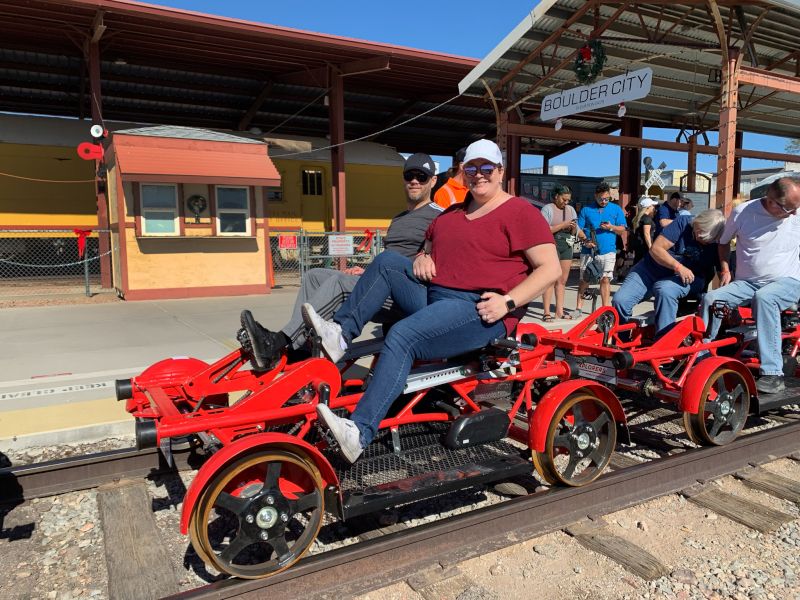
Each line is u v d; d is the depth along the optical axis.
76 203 15.96
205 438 3.30
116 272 12.11
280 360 3.47
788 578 2.79
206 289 11.73
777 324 4.56
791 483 3.78
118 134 10.91
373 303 3.29
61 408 4.81
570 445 3.44
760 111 14.68
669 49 10.42
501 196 3.32
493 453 3.37
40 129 15.43
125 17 12.07
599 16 9.47
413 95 19.86
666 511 3.49
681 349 4.25
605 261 8.59
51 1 11.09
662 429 4.82
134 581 2.73
